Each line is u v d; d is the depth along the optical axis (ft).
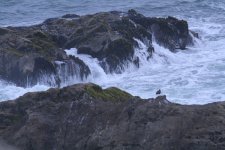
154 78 213.66
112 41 232.12
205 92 184.96
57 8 386.52
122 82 214.48
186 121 92.89
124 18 254.27
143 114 95.96
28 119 108.47
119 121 98.22
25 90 207.10
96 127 100.48
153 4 369.71
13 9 387.34
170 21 267.39
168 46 257.14
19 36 232.32
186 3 361.92
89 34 239.09
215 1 361.30
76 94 115.24
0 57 217.36
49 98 115.75
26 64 212.64
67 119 105.40
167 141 91.86
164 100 98.37
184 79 205.36
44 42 229.66
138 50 242.58
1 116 116.37
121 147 94.84
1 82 214.07
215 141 89.71
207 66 224.33
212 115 93.15
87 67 224.33
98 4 390.83
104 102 106.32
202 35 282.77
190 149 90.33
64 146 102.53
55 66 216.95
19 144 106.22
